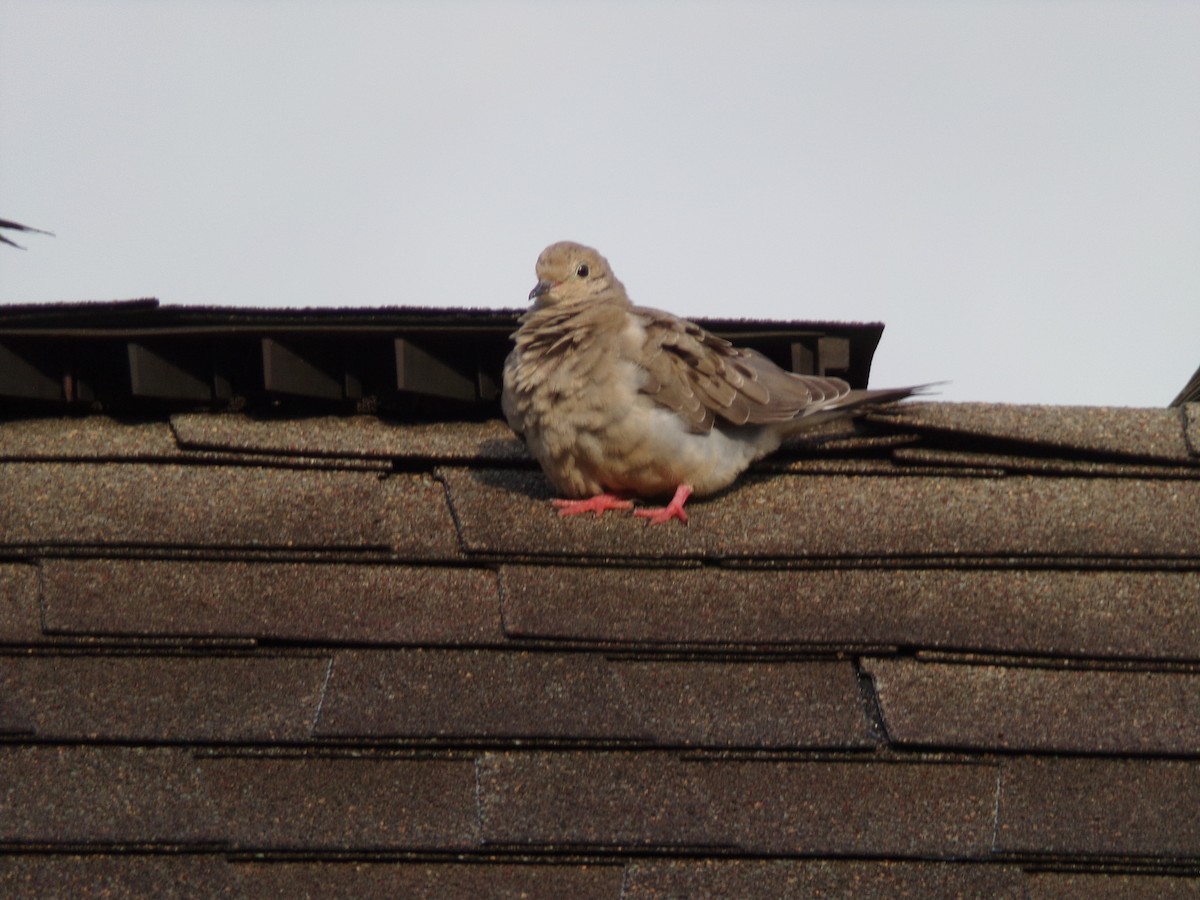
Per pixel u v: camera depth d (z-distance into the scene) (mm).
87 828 8133
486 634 9086
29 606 9305
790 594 9438
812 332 11352
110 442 10352
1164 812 8266
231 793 8312
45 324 10531
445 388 10742
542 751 8500
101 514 9773
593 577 9531
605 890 7965
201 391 10672
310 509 9922
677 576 9578
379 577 9508
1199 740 8570
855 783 8391
